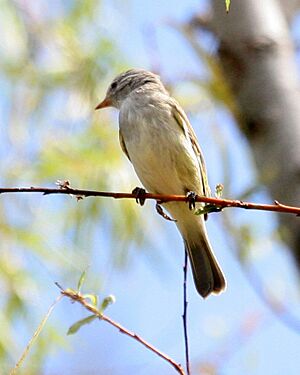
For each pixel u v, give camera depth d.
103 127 12.07
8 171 11.82
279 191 8.41
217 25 9.06
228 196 9.90
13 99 12.26
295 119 8.57
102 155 11.82
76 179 11.80
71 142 11.91
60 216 11.84
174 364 6.82
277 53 8.84
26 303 11.45
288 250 8.70
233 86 8.98
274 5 9.23
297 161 8.39
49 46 12.59
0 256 11.55
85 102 12.24
